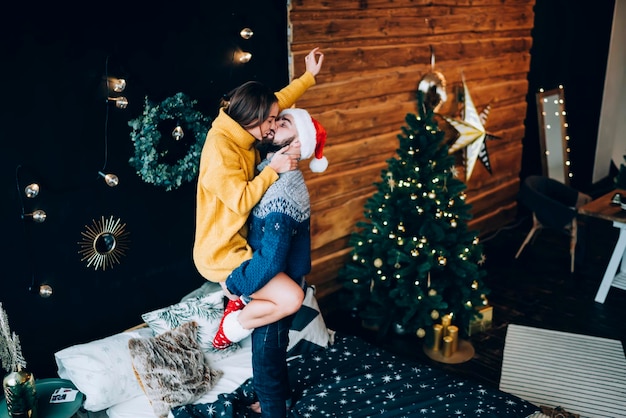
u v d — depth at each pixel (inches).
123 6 117.2
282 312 96.0
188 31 128.8
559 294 197.2
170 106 125.2
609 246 235.8
